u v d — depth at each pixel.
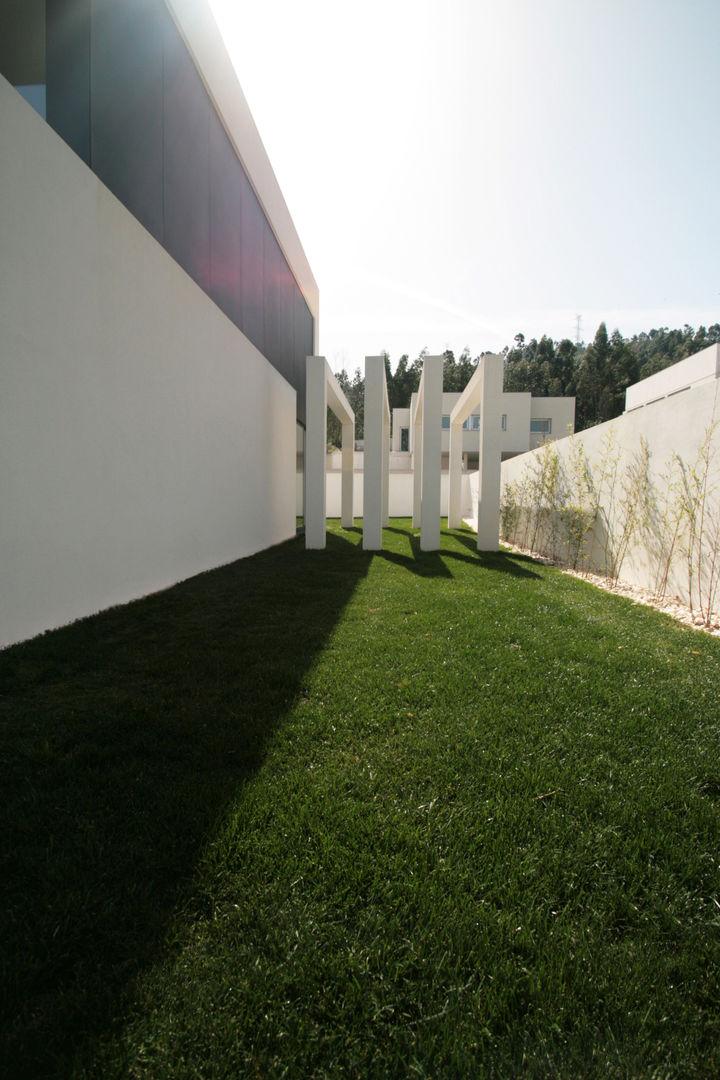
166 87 6.55
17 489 3.40
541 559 9.18
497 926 1.34
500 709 2.66
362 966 1.22
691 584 5.05
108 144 5.25
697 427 5.00
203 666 3.24
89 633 3.82
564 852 1.63
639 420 6.12
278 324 12.59
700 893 1.49
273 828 1.70
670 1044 1.06
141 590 5.17
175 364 5.83
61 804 1.82
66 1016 1.09
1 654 3.22
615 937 1.33
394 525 16.05
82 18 4.95
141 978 1.18
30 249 3.44
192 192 7.36
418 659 3.41
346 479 15.26
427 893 1.44
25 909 1.36
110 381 4.50
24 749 2.17
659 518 5.68
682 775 2.08
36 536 3.60
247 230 10.02
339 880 1.50
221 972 1.20
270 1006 1.13
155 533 5.44
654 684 3.03
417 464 15.26
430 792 1.92
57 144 3.70
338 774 2.03
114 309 4.53
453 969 1.21
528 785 1.99
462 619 4.53
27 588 3.53
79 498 4.09
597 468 7.31
